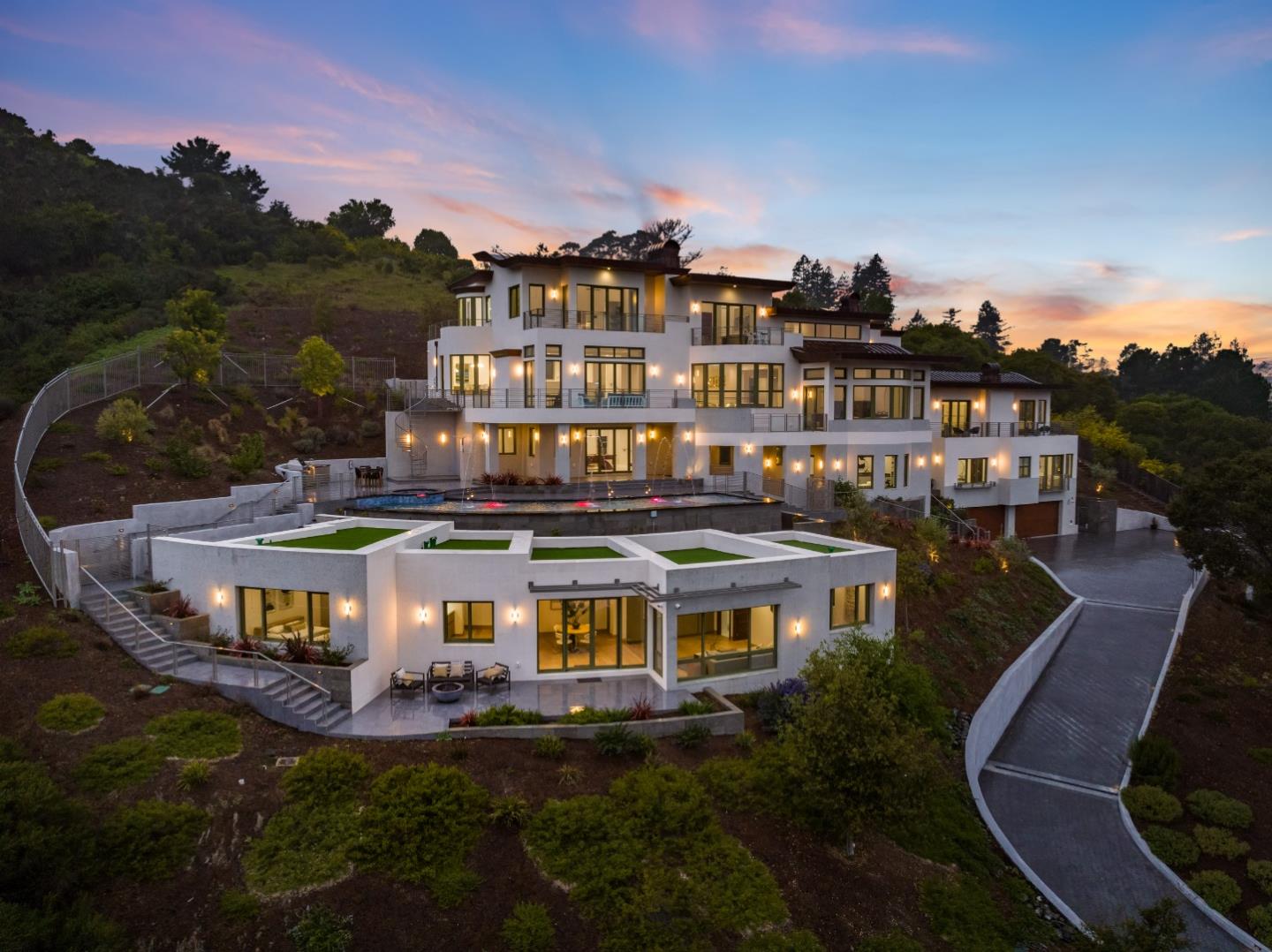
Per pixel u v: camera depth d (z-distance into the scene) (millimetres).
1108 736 27031
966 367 77562
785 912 15688
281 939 13617
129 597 23391
